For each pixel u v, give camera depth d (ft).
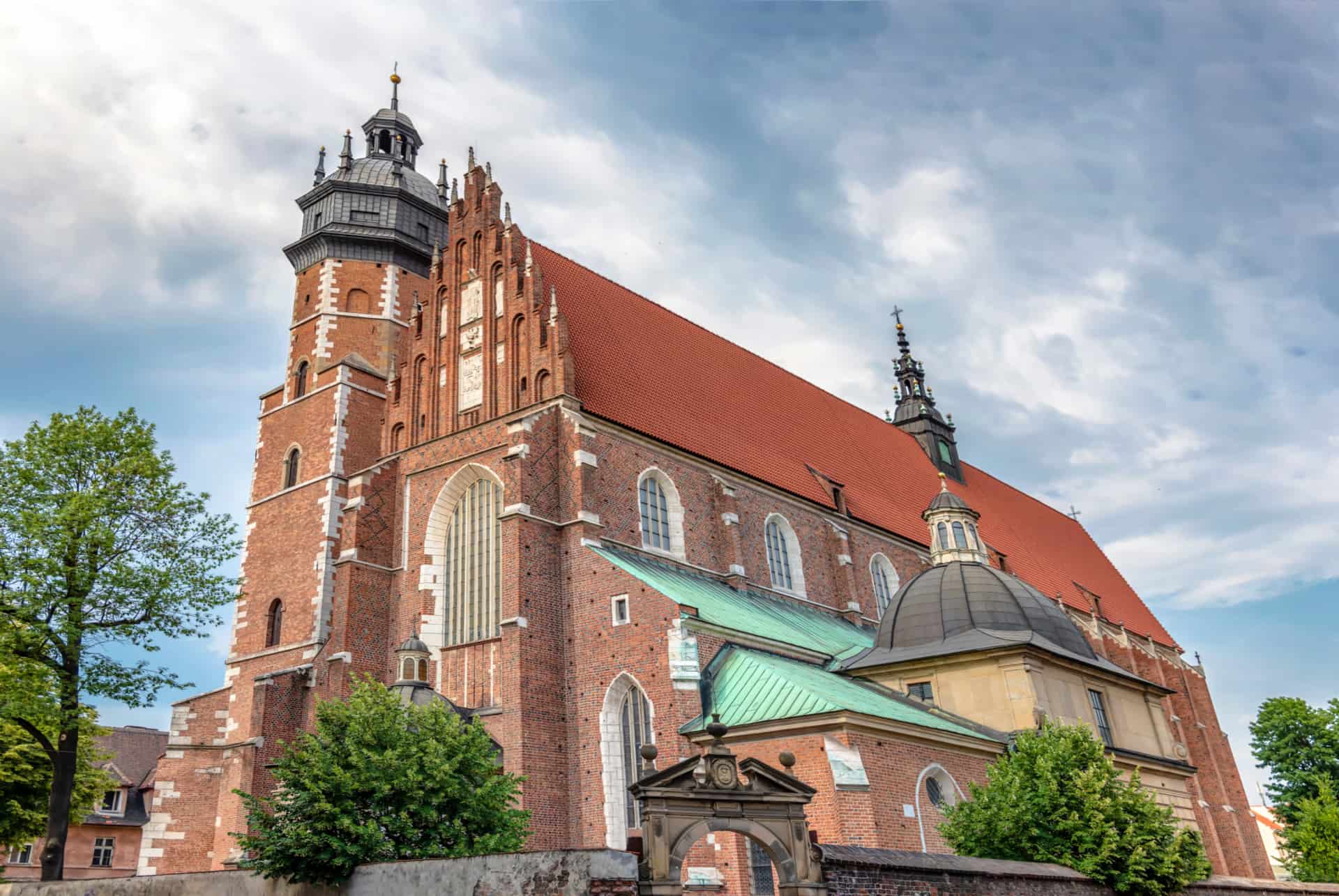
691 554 155.22
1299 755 254.47
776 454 186.60
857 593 183.83
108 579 112.47
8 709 102.99
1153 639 270.05
